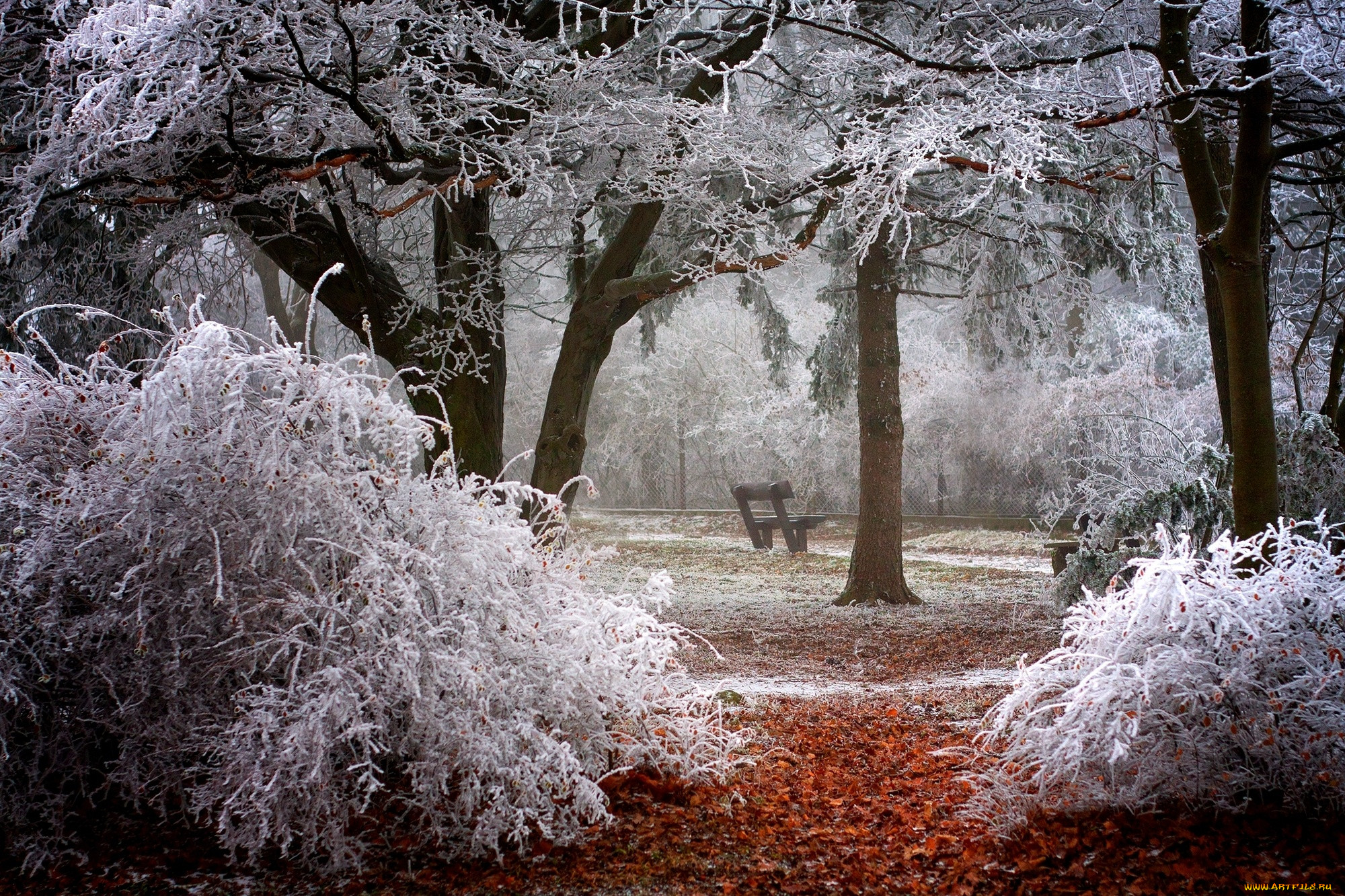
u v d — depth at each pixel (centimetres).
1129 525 816
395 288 835
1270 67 519
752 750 480
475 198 840
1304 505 691
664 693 436
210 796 324
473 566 373
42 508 353
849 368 1324
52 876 325
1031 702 392
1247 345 525
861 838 365
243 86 596
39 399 381
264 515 346
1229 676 342
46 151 539
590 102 665
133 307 827
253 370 365
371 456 380
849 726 538
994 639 838
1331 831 331
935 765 454
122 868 329
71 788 373
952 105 659
